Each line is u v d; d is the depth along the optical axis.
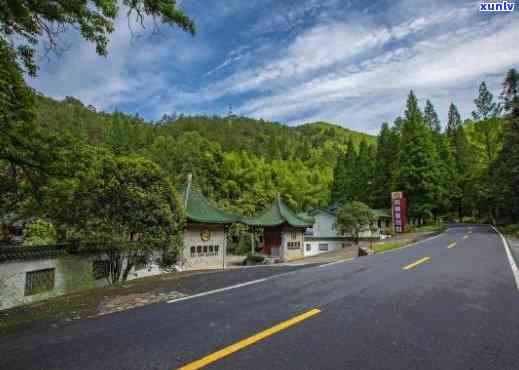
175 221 12.95
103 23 6.18
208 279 8.34
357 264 10.97
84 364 3.28
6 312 5.45
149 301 6.01
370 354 3.50
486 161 58.19
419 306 5.43
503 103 36.06
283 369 3.13
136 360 3.36
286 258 32.19
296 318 4.78
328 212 45.00
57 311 5.42
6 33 5.94
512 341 3.88
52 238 12.37
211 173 46.03
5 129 6.78
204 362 3.30
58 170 8.08
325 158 103.44
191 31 6.61
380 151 58.66
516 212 35.94
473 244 17.88
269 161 80.94
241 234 38.56
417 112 52.66
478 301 5.76
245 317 4.85
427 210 43.72
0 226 10.12
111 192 11.20
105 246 11.22
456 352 3.56
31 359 3.42
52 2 5.81
